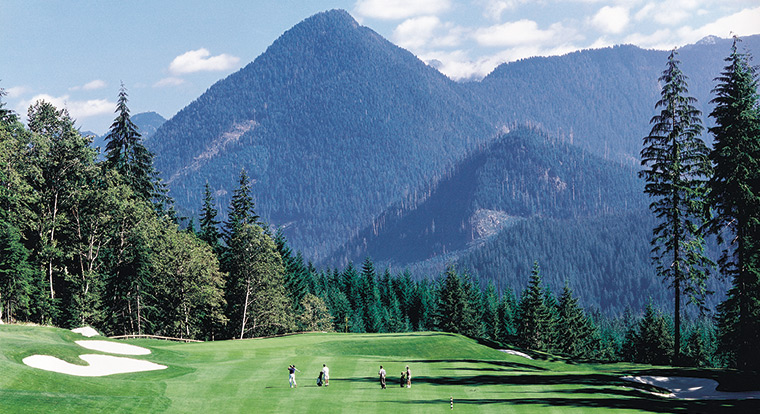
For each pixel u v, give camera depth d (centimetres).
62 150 7088
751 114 4484
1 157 6059
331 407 3177
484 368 4938
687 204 4797
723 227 4831
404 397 3447
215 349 5697
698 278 4847
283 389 3697
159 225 7838
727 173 4519
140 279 7312
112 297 7375
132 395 3366
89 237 7338
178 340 7388
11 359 3675
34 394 2931
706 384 4112
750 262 4772
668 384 4188
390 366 4822
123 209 7181
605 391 3647
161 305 7931
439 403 3272
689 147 4831
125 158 8062
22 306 6581
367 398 3416
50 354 3959
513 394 3544
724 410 3052
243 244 8581
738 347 5075
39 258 7006
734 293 4994
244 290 8744
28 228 6931
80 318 6956
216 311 8200
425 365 4944
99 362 4159
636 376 4281
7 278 6203
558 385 3878
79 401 2955
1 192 6088
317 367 4659
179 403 3206
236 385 3806
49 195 7044
